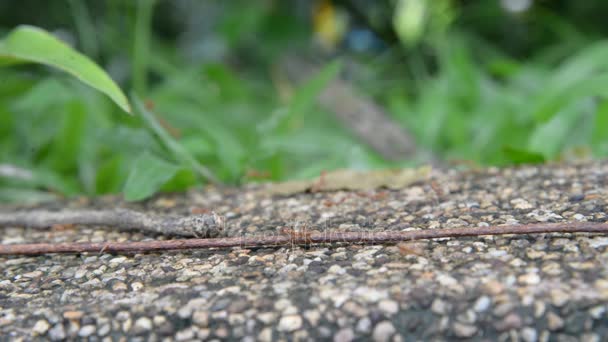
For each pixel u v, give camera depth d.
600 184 0.30
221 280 0.26
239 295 0.25
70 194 0.37
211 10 0.74
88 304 0.25
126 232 0.30
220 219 0.28
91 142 0.40
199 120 0.43
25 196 0.37
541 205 0.28
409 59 0.67
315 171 0.38
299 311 0.24
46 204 0.34
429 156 0.46
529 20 0.71
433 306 0.24
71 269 0.27
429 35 0.65
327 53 0.74
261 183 0.34
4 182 0.39
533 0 0.69
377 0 0.71
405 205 0.30
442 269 0.25
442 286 0.24
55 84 0.40
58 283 0.26
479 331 0.24
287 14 0.74
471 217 0.28
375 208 0.30
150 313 0.25
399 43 0.68
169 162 0.32
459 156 0.44
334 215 0.29
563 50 0.62
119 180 0.36
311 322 0.24
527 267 0.25
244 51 0.74
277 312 0.24
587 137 0.41
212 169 0.39
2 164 0.38
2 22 0.61
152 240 0.29
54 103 0.44
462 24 0.72
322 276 0.25
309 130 0.51
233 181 0.36
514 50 0.74
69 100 0.39
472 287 0.24
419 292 0.24
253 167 0.38
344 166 0.39
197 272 0.26
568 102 0.39
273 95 0.63
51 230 0.31
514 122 0.44
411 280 0.25
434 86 0.53
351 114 0.54
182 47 0.75
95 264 0.27
